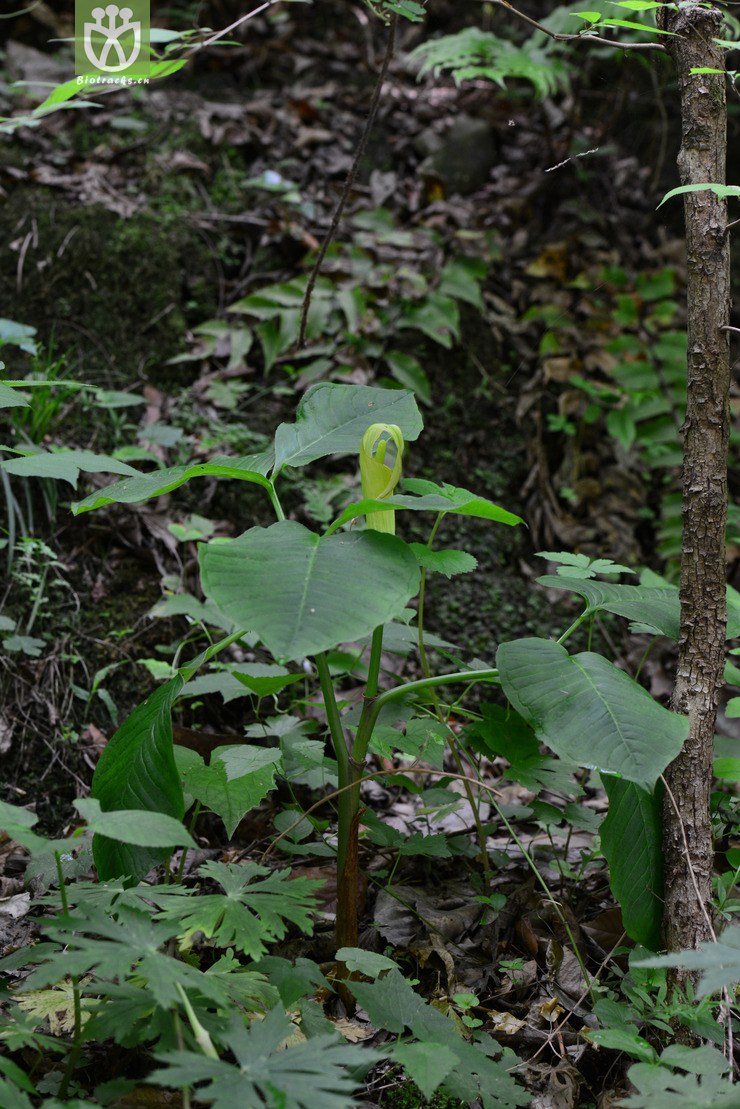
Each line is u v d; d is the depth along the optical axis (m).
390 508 1.87
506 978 2.22
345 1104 1.31
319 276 4.75
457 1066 1.70
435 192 5.34
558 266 5.18
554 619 4.27
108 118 5.17
